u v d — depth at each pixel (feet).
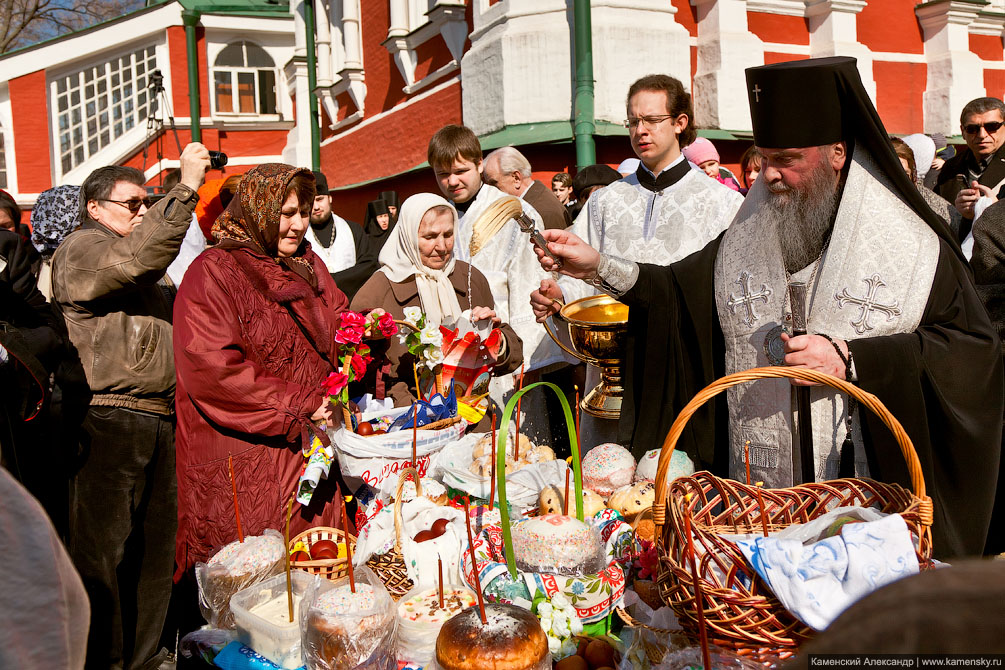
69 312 10.80
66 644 3.18
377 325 8.65
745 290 8.24
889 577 4.77
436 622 6.00
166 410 11.39
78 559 10.80
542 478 7.69
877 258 7.53
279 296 9.04
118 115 65.67
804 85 7.38
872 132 7.41
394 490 7.92
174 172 15.80
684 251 11.59
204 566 7.07
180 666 7.02
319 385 9.22
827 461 7.66
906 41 31.63
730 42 25.88
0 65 65.05
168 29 62.44
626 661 5.74
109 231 11.50
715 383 5.61
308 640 5.78
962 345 7.29
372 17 39.55
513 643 5.21
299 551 7.19
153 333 11.10
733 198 11.81
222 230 9.34
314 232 20.65
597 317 10.08
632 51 24.13
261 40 63.82
